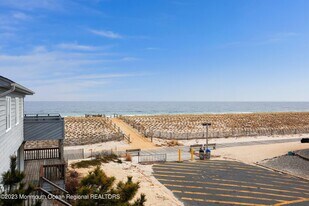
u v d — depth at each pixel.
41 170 9.91
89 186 7.20
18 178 6.04
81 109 153.75
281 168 21.80
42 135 15.04
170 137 38.47
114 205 6.54
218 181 17.66
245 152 28.53
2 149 8.61
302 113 101.44
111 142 34.19
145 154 26.81
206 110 160.00
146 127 48.62
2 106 8.55
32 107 172.12
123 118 58.16
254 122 65.69
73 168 18.44
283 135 44.25
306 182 18.00
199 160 24.42
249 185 16.92
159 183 16.94
